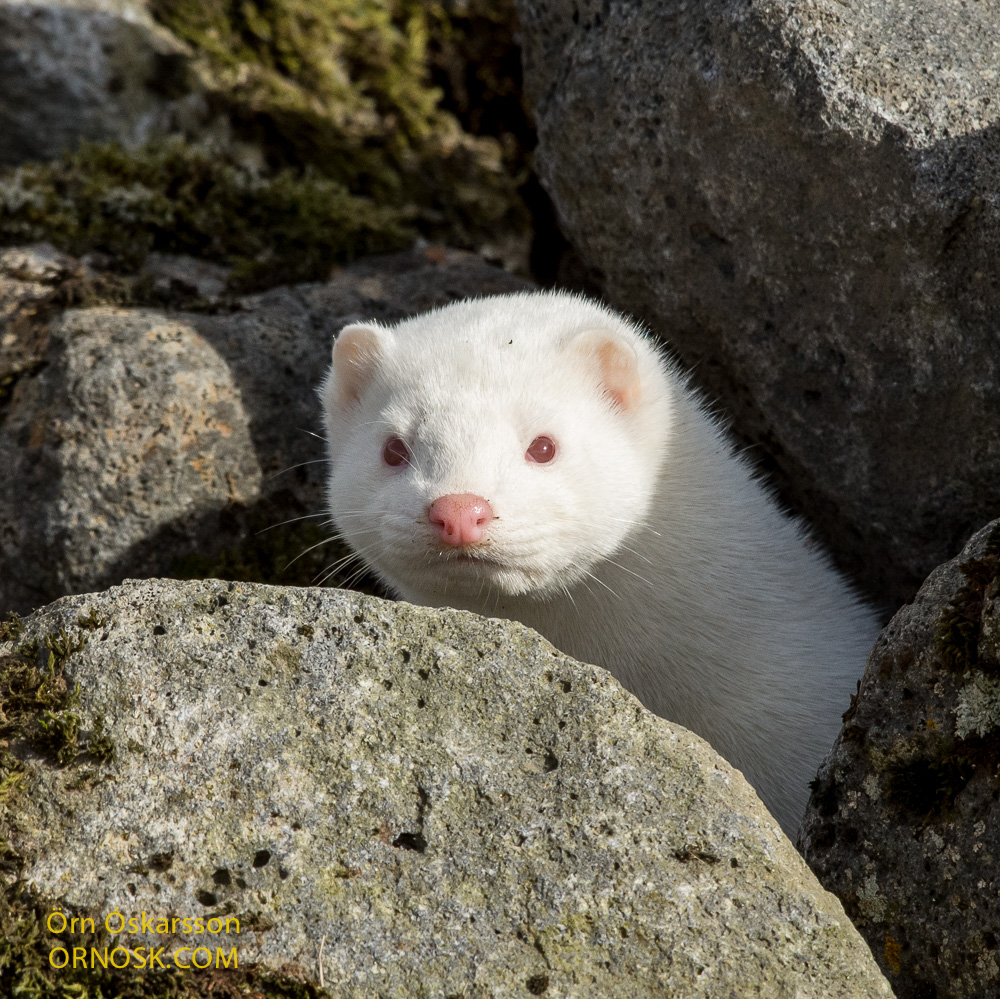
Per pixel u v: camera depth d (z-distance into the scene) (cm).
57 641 356
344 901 315
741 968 306
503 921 312
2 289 672
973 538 374
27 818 329
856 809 373
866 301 497
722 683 538
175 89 871
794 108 473
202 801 330
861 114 462
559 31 600
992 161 452
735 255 533
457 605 537
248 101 879
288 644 355
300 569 616
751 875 322
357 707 345
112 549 588
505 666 354
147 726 341
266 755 336
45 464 597
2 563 603
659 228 557
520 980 303
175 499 597
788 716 536
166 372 606
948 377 487
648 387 532
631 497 507
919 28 475
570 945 309
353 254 760
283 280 726
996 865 333
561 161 590
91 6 853
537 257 838
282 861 321
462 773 336
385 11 936
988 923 333
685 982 303
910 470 521
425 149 915
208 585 369
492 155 934
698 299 561
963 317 473
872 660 381
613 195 569
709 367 587
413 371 520
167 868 321
